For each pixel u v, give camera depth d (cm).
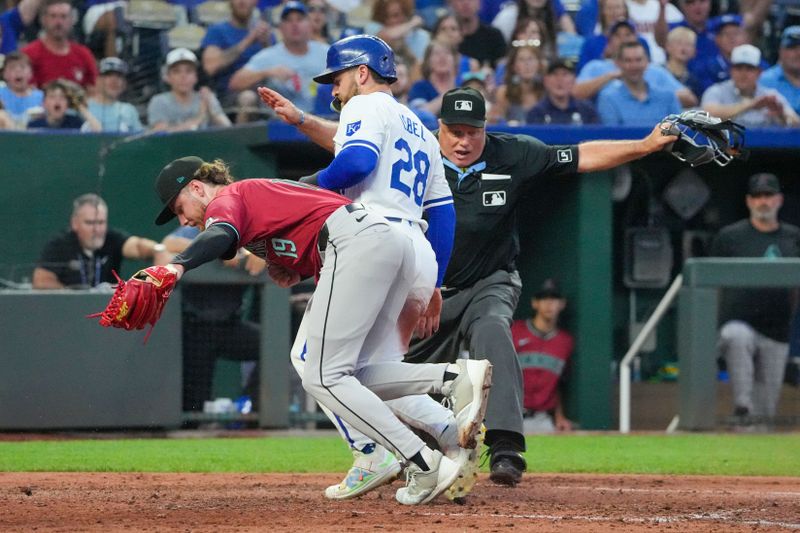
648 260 4516
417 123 1686
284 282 1670
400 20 4491
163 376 3653
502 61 4494
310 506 1664
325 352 1538
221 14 4416
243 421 3812
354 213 1528
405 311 1650
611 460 2866
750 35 4619
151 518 1513
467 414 1538
